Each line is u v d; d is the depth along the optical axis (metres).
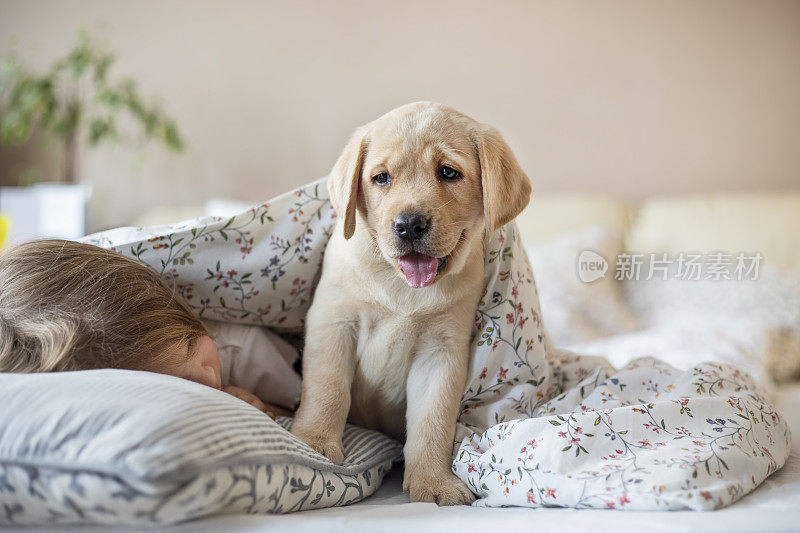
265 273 1.30
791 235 2.57
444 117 1.15
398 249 1.07
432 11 3.24
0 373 0.83
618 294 2.54
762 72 3.13
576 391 1.21
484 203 1.11
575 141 3.21
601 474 0.89
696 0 3.14
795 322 2.25
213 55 3.34
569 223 2.86
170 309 1.06
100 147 3.41
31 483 0.68
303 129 3.32
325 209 1.33
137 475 0.64
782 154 3.14
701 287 2.40
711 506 0.82
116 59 3.32
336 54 3.29
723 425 1.00
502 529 0.75
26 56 3.44
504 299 1.22
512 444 0.98
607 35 3.18
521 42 3.21
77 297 0.96
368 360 1.21
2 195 3.00
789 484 0.98
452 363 1.18
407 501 1.05
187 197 3.40
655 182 3.19
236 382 1.35
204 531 0.72
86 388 0.75
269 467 0.82
